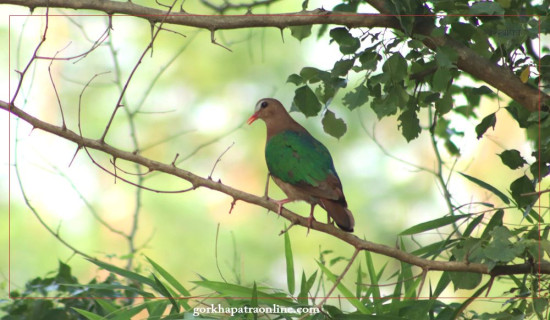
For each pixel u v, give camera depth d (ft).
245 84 65.87
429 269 22.49
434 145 30.76
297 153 28.48
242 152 65.16
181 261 59.52
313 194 27.40
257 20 25.80
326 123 25.34
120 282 31.17
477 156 61.26
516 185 23.63
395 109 24.13
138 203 36.40
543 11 25.20
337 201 26.63
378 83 24.80
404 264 27.09
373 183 60.75
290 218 24.04
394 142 62.34
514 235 23.63
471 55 25.17
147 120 65.05
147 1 63.72
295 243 59.93
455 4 24.66
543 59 24.80
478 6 23.15
